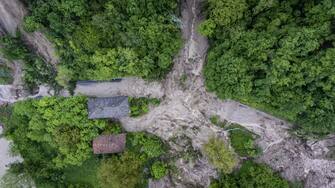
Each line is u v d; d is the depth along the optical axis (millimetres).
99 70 34594
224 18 30875
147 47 33625
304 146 34844
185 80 35781
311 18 29984
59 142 36219
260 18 31391
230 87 31672
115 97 36312
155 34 32312
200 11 34031
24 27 32781
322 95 30188
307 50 29016
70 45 33312
